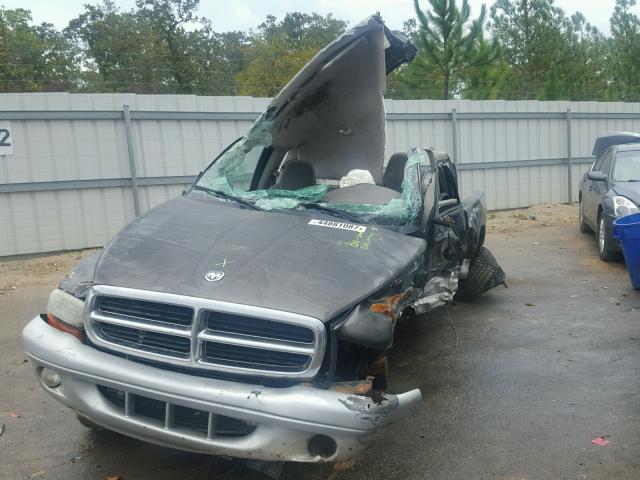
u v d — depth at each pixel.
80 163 10.05
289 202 4.11
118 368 2.92
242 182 4.80
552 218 13.42
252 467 3.19
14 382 4.65
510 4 26.69
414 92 19.28
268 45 37.72
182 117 10.66
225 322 2.94
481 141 14.09
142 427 2.93
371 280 3.22
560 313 6.38
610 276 7.99
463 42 18.88
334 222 3.84
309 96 4.71
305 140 5.25
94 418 3.06
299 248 3.45
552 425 3.91
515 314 6.38
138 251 3.43
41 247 9.95
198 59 33.56
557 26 26.17
